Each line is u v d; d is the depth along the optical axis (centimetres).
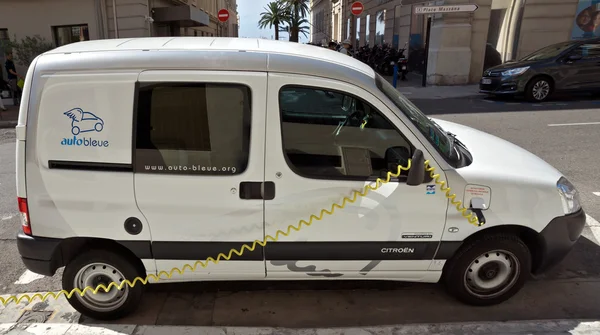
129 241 265
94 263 275
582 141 692
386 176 264
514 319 288
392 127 264
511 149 328
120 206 259
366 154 264
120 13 1384
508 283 293
